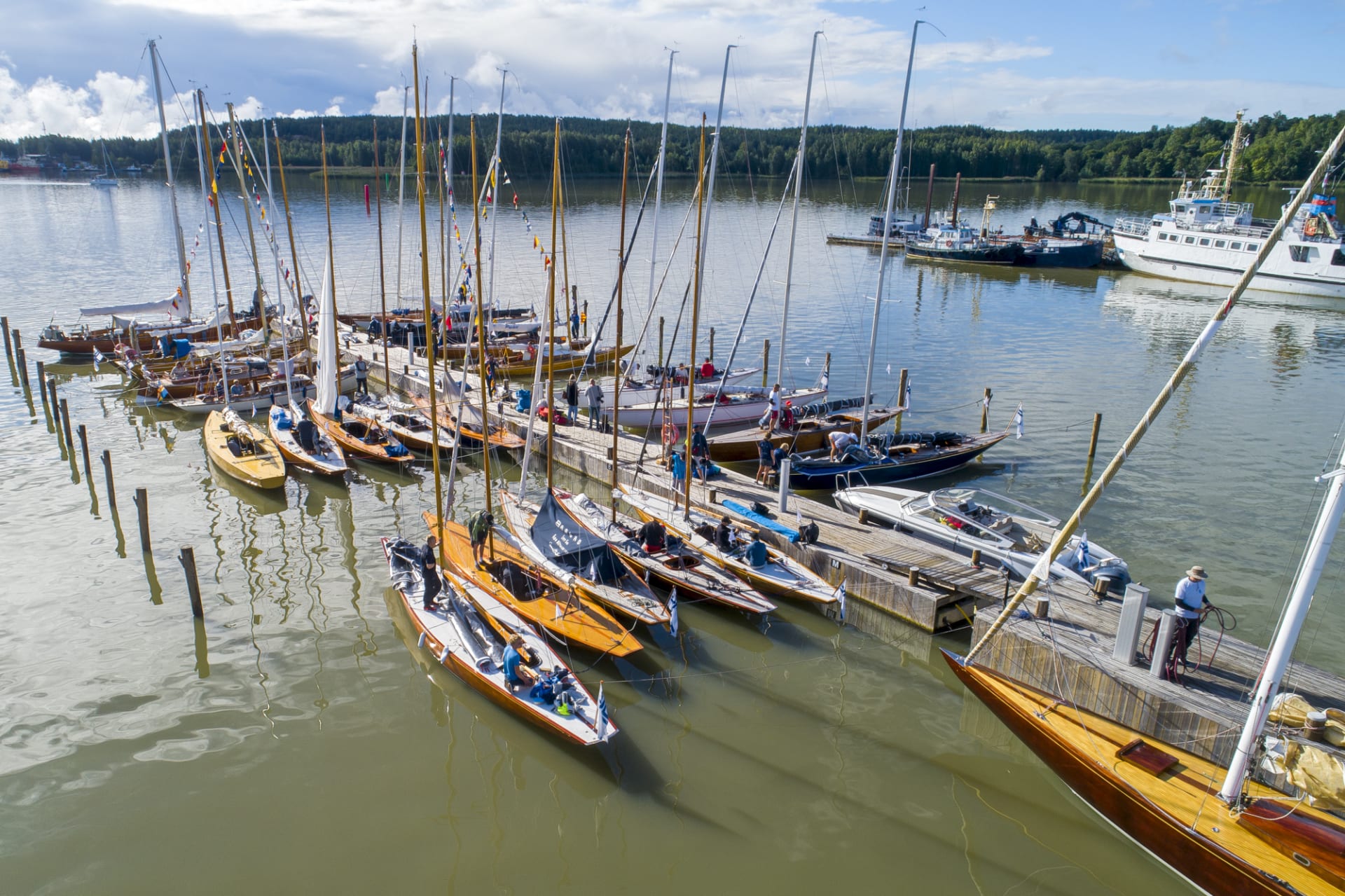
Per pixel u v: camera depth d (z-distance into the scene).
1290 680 17.33
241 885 14.16
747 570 23.61
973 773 17.47
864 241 96.56
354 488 31.61
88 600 23.03
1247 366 49.78
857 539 25.62
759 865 14.88
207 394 39.03
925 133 195.75
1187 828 14.04
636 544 24.95
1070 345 54.62
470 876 14.47
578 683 18.38
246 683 19.66
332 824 15.55
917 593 22.03
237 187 143.62
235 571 24.92
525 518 26.27
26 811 15.62
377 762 17.19
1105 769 15.55
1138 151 194.12
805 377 47.44
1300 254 71.75
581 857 14.92
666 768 17.34
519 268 73.94
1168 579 25.39
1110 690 17.20
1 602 22.73
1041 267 86.81
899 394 38.66
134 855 14.73
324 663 20.50
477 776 16.92
